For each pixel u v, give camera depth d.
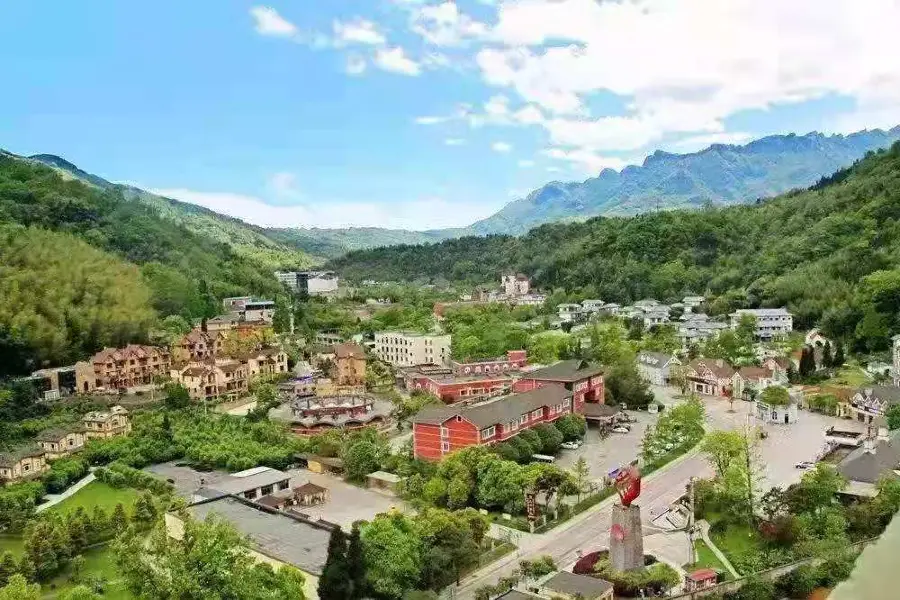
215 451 123.81
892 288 193.62
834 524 82.56
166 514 91.19
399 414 152.25
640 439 139.50
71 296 173.25
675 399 176.00
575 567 80.56
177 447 128.25
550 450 128.62
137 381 164.50
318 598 71.62
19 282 166.00
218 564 64.75
